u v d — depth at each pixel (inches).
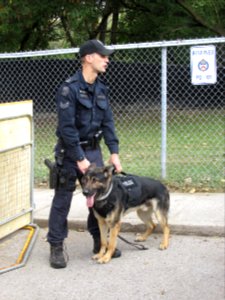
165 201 204.4
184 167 331.6
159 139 470.3
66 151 184.2
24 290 166.6
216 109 621.9
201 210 241.6
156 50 650.8
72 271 183.0
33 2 573.9
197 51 273.4
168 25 669.9
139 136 493.0
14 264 189.9
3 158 210.4
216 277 172.9
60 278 176.4
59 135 186.1
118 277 175.5
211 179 295.6
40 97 605.0
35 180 314.3
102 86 190.1
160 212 202.7
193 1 642.8
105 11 713.0
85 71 182.4
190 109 631.2
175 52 646.5
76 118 183.3
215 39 271.3
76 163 186.4
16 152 219.5
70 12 579.5
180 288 164.2
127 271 181.0
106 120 194.5
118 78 633.6
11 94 606.5
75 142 179.0
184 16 671.8
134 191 192.9
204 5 648.4
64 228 188.9
